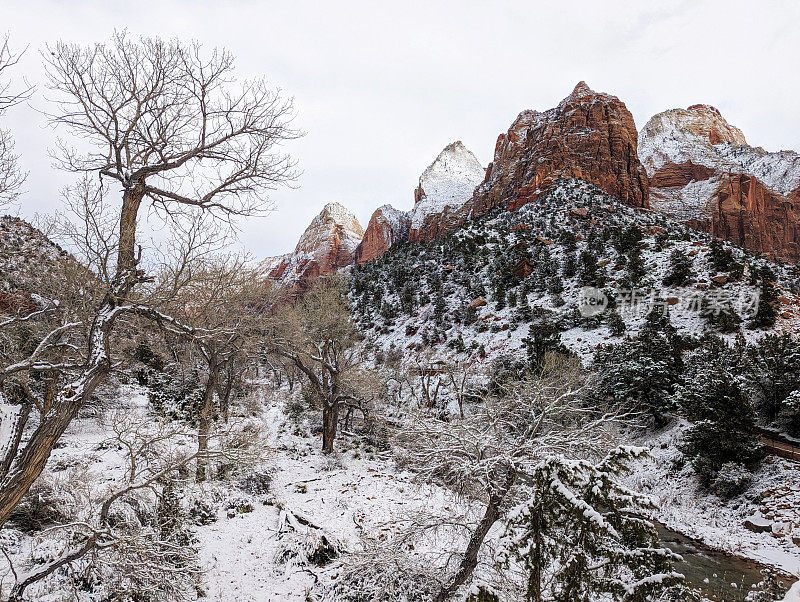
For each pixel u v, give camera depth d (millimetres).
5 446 9961
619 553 5410
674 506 21875
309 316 30969
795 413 24391
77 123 7941
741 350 32562
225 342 17234
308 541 13625
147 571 8180
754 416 23234
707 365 27719
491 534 11594
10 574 9688
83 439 20391
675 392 28344
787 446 23406
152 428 18984
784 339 29906
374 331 72625
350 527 15516
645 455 5902
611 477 5828
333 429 26562
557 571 5922
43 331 11414
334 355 28859
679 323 45375
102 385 23312
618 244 68625
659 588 5094
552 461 6078
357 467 24266
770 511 19172
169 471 9758
